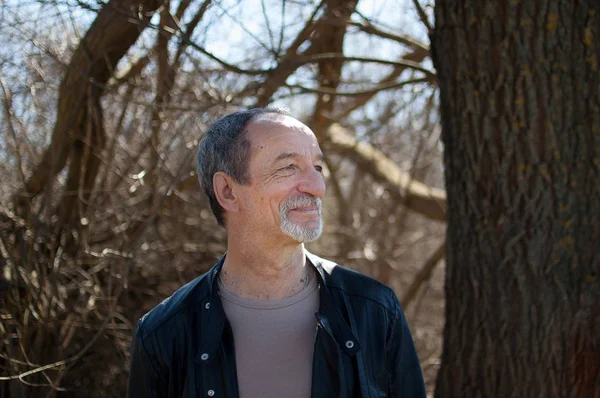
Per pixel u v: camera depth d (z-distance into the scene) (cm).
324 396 165
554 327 255
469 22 266
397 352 182
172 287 425
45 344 350
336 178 639
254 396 167
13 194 378
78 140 385
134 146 412
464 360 271
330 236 662
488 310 265
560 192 256
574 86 257
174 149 404
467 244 273
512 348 259
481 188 268
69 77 364
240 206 175
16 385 333
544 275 257
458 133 274
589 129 257
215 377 168
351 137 576
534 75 257
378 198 651
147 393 176
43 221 370
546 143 256
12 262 342
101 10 352
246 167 172
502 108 261
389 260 615
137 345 177
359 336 173
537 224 257
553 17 255
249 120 177
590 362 252
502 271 262
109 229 409
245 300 175
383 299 181
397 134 607
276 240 172
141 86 379
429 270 544
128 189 411
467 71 268
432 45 289
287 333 172
